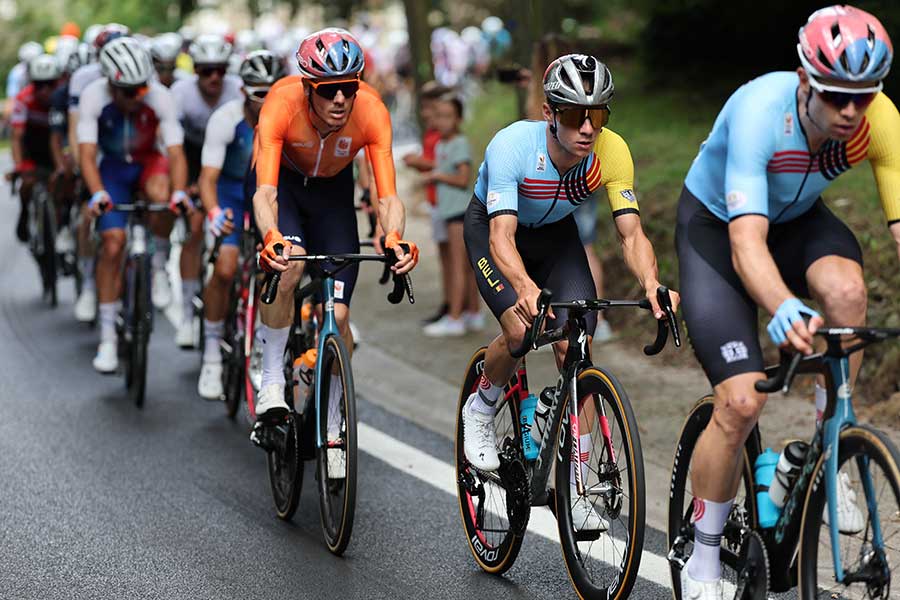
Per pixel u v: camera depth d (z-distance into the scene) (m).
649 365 24.33
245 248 20.75
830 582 12.19
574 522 13.63
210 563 15.24
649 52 45.06
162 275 31.17
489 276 14.10
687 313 11.64
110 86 24.02
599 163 13.59
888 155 11.27
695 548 11.98
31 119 33.62
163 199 25.61
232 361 21.61
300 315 17.64
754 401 11.08
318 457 15.98
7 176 33.69
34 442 20.78
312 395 16.34
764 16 40.44
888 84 31.98
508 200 13.41
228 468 19.45
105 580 14.63
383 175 16.61
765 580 11.41
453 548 15.84
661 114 39.31
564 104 12.63
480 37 86.81
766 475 11.73
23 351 28.09
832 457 10.61
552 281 14.29
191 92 25.56
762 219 10.81
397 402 23.30
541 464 13.70
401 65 83.88
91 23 124.12
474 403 14.98
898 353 20.45
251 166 18.67
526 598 14.09
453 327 27.81
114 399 23.84
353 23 82.81
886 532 13.04
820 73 10.06
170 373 26.06
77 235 30.84
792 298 10.20
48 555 15.48
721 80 42.31
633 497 12.44
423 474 18.91
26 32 123.06
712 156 11.76
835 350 10.55
